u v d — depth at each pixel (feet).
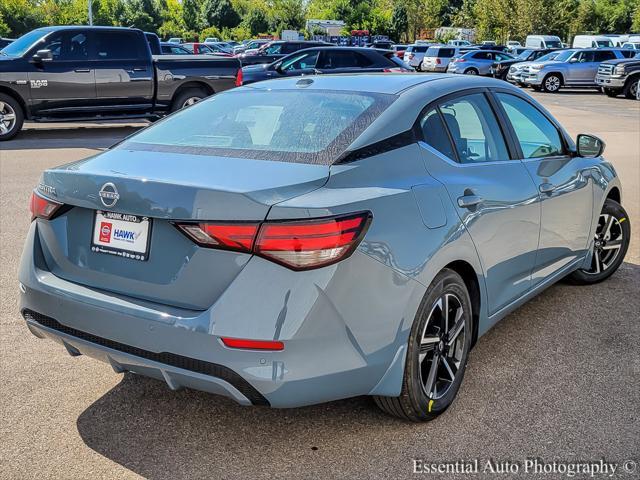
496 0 229.86
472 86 12.01
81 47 39.86
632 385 11.29
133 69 41.04
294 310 7.87
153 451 9.35
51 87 39.22
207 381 8.21
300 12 301.22
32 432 9.75
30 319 9.86
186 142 10.21
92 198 8.87
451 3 336.49
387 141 9.64
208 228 8.02
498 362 12.12
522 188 11.93
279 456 9.25
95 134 44.27
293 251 7.85
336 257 8.03
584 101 78.02
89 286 9.14
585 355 12.44
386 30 286.46
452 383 10.29
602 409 10.49
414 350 9.29
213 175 8.66
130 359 8.71
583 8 252.83
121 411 10.39
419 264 9.11
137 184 8.46
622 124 53.67
